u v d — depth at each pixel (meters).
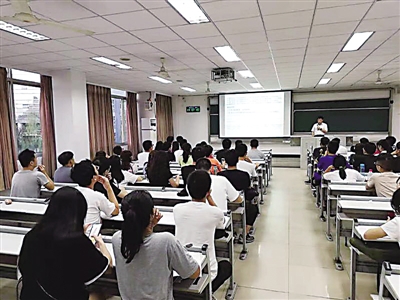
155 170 3.85
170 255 1.44
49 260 1.34
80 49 4.64
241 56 5.29
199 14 3.25
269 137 10.77
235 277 3.03
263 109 10.78
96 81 7.95
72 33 3.81
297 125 10.55
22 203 3.18
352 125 10.07
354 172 4.16
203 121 11.77
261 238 4.06
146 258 1.41
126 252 1.40
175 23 3.51
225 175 3.73
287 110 10.53
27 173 3.61
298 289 2.79
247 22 3.51
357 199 3.06
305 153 10.02
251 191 4.12
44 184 3.64
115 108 9.91
